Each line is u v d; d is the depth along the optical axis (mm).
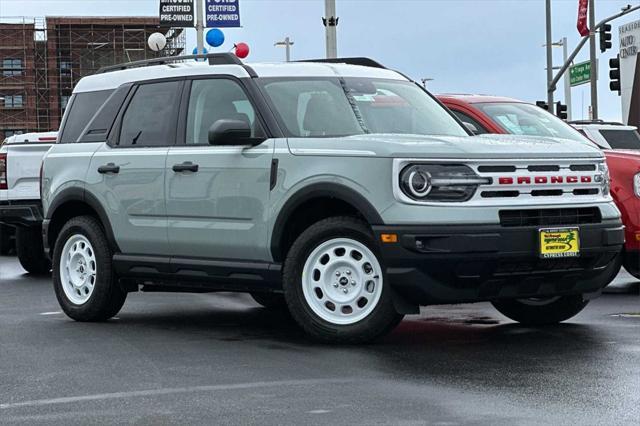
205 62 8562
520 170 6988
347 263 7027
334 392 5527
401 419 4879
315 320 7121
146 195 8266
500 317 8672
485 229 6699
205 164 7828
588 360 6379
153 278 8328
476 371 6062
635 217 10227
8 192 14047
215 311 9531
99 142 8852
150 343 7438
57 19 83625
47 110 84062
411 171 6746
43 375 6227
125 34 83062
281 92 7777
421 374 5996
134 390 5715
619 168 10336
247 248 7551
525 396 5324
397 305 6820
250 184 7508
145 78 8719
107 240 8648
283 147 7383
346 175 6949
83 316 8750
